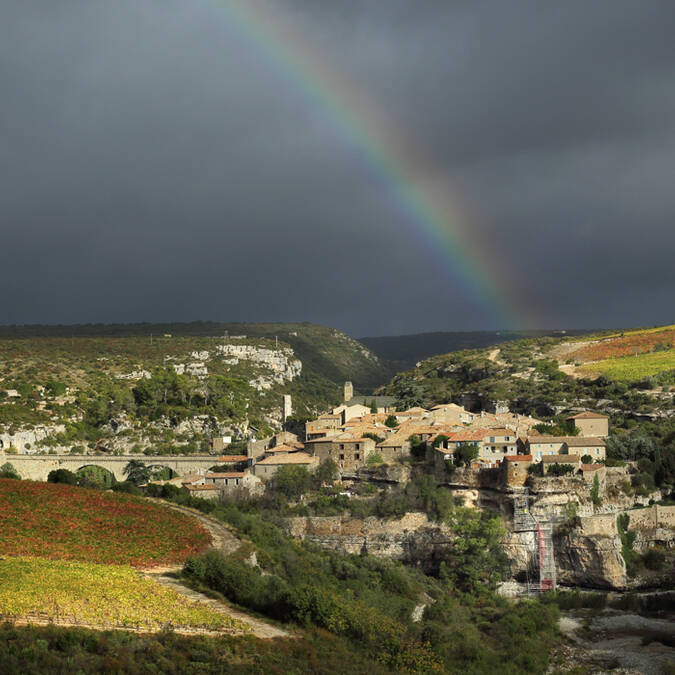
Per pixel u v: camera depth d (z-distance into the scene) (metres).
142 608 112.81
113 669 93.69
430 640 131.88
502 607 170.88
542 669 134.38
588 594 178.50
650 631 153.50
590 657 140.25
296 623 126.44
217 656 102.94
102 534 153.75
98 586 118.25
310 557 173.25
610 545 182.88
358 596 153.75
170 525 163.88
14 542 143.25
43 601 107.44
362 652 121.62
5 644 93.75
